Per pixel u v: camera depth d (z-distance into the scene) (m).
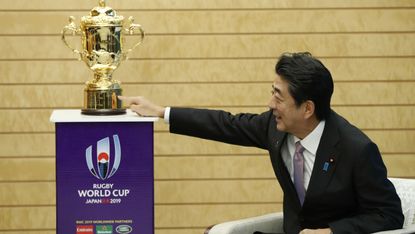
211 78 17.19
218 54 17.17
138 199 12.55
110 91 12.94
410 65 17.38
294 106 11.81
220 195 17.41
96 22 13.05
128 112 13.32
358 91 17.38
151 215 12.58
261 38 17.19
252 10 17.14
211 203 17.39
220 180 17.38
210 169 17.36
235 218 17.44
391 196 11.84
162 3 17.05
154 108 12.92
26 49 16.95
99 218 12.55
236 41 17.17
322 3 17.19
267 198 17.47
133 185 12.52
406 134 17.50
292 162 12.40
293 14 17.17
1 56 16.95
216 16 17.12
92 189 12.51
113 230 12.57
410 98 17.44
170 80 17.14
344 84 17.36
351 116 17.42
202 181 17.38
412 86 17.41
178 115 12.91
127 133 12.46
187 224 17.41
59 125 12.38
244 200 17.44
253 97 17.25
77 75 17.03
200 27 17.12
